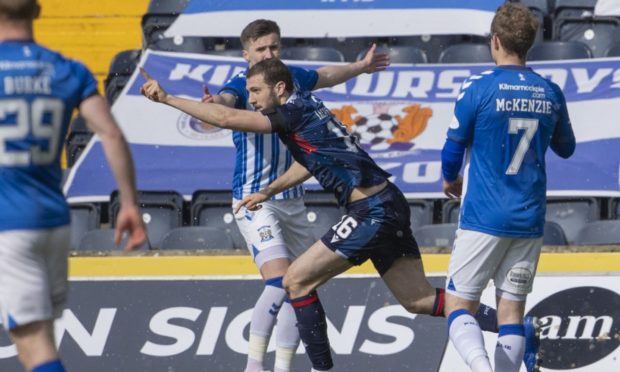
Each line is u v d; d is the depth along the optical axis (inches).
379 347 743.7
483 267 616.7
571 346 733.3
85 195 1006.4
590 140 957.2
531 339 650.8
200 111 615.8
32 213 452.1
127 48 1273.4
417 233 885.8
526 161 609.0
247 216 702.5
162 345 759.7
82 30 1283.2
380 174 637.3
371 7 1104.8
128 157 455.8
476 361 594.2
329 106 995.3
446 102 987.9
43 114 453.7
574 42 1046.4
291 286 649.0
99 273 780.6
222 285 770.8
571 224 959.0
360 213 628.4
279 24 1110.4
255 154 704.4
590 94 970.1
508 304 629.3
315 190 973.2
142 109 1018.7
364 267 764.6
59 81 457.1
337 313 754.8
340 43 1140.5
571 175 947.3
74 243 1006.4
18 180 452.8
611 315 735.7
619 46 1036.5
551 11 1181.7
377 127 988.6
